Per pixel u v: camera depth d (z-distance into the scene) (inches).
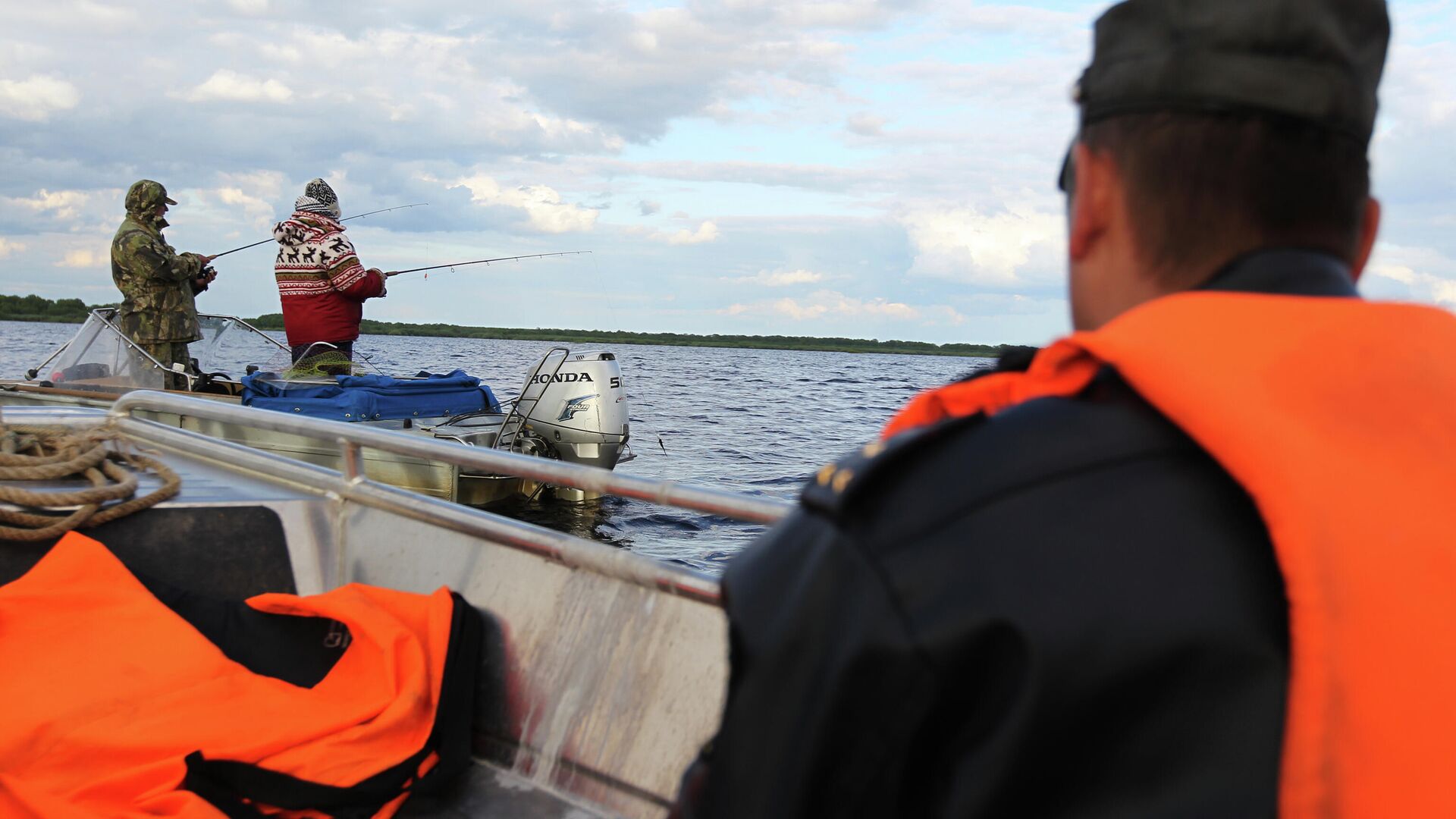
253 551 90.4
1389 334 21.9
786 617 21.8
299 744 71.0
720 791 22.1
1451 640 19.0
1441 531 19.6
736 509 67.1
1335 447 20.0
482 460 80.7
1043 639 19.6
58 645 72.6
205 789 65.1
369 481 97.0
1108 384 23.0
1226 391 20.6
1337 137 23.2
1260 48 23.0
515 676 83.3
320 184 309.4
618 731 77.4
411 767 72.3
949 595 20.4
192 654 74.8
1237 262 23.6
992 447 22.1
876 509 21.9
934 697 20.3
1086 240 25.9
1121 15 24.8
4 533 80.8
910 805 21.2
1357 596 19.2
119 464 96.9
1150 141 24.0
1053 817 20.2
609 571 81.6
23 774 66.7
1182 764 19.6
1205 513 20.6
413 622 81.4
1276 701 19.4
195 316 311.9
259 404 272.7
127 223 298.8
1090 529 20.5
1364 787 19.0
